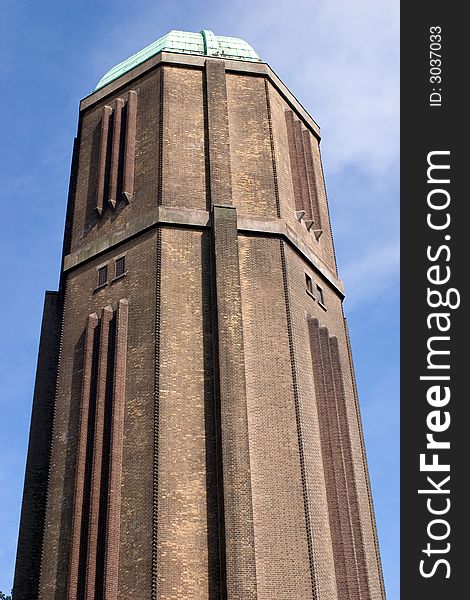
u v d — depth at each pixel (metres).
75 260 32.53
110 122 35.62
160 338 27.94
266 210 32.00
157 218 30.42
